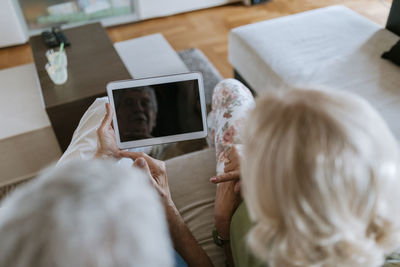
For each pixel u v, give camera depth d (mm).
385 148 395
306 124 393
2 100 1946
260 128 422
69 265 277
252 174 428
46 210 286
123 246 291
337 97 414
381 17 3209
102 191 302
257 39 2072
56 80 1835
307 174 385
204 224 1041
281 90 452
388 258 541
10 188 1800
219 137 1117
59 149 1893
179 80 1087
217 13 3436
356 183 386
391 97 1610
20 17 3045
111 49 2125
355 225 405
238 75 2293
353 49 1925
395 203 426
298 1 3586
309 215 393
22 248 278
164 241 325
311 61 1868
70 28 2361
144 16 3359
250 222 713
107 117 950
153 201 338
